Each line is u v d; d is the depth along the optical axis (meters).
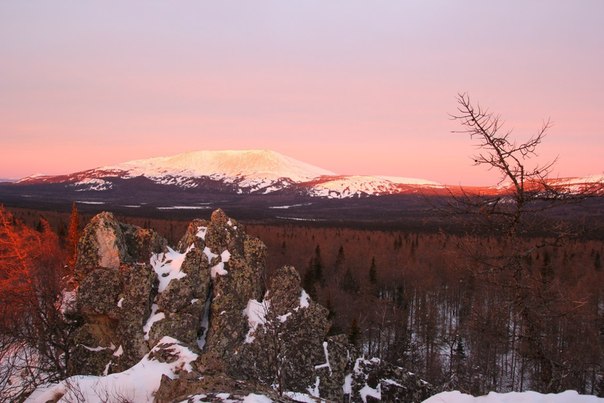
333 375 23.78
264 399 9.36
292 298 24.81
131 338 22.30
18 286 29.75
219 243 26.31
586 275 55.00
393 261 82.69
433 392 26.75
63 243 58.69
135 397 11.63
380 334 56.88
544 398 9.50
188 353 13.57
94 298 23.16
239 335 23.23
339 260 81.94
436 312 61.34
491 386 43.16
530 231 11.05
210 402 9.29
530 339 11.72
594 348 19.64
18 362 21.64
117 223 26.09
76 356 22.80
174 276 24.39
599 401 9.34
